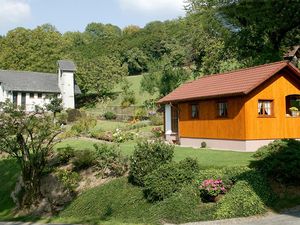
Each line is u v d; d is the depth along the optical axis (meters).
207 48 47.19
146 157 17.19
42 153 20.67
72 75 71.44
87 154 21.41
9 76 69.06
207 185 13.97
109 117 53.53
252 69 24.72
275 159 15.20
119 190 17.50
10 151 20.25
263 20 21.91
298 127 23.52
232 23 34.06
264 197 13.39
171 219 13.16
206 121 24.97
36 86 69.31
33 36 88.19
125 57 107.56
